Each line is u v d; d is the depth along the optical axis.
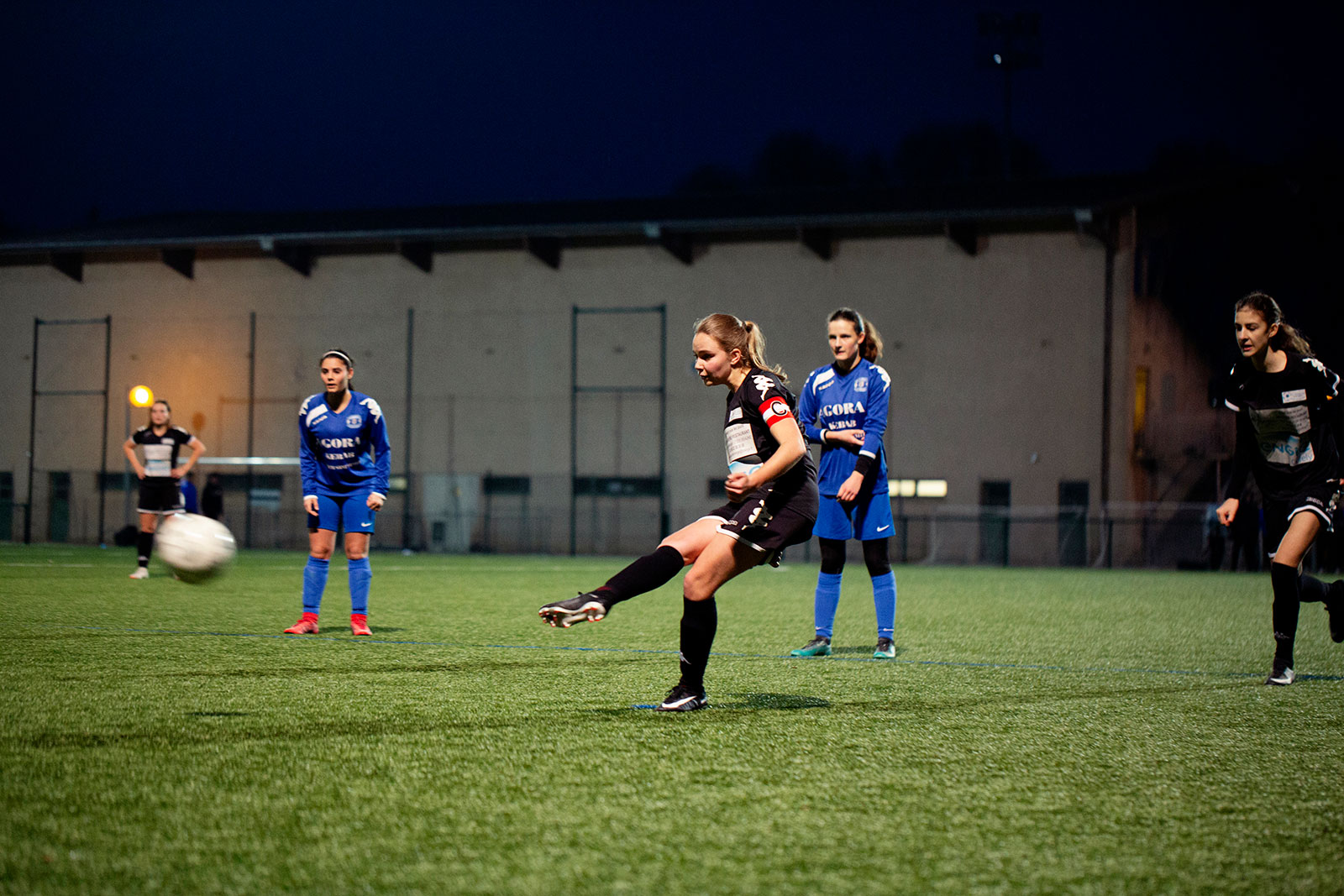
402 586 14.88
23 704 5.04
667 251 34.91
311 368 37.03
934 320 32.97
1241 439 6.52
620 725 4.68
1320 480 6.31
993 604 12.97
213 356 37.66
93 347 38.62
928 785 3.75
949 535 32.12
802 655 7.35
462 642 7.74
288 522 36.53
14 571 16.16
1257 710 5.31
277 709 4.97
